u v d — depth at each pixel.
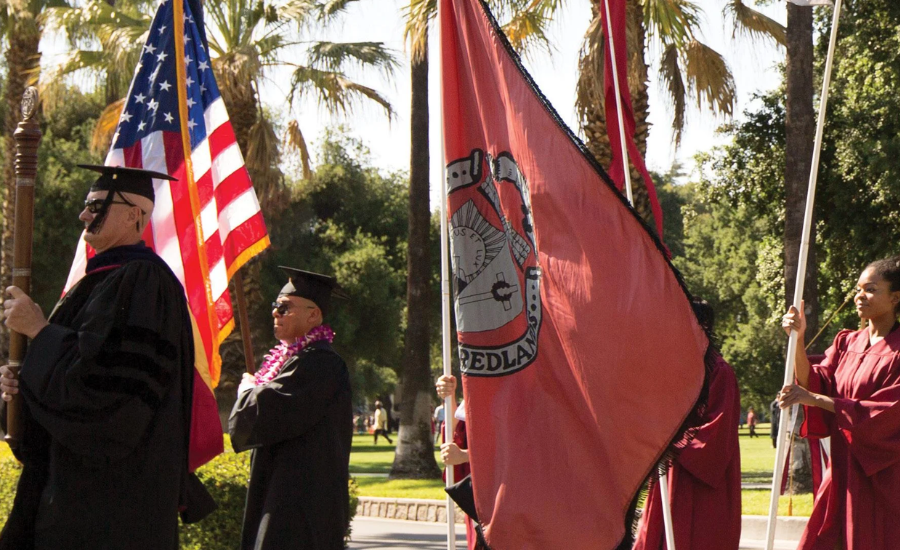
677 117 16.27
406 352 20.08
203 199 6.95
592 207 5.03
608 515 4.90
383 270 37.38
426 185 20.05
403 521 15.96
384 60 18.11
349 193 40.44
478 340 5.21
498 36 5.34
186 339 4.46
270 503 5.79
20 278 4.32
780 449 5.59
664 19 15.65
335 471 5.91
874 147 18.42
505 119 5.31
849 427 5.86
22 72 20.27
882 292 6.07
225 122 7.15
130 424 4.07
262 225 7.14
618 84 6.12
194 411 4.71
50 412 4.02
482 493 5.08
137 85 6.73
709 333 4.91
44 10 18.91
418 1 15.47
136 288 4.22
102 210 4.39
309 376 5.86
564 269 5.05
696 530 6.58
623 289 4.95
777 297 22.42
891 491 5.93
